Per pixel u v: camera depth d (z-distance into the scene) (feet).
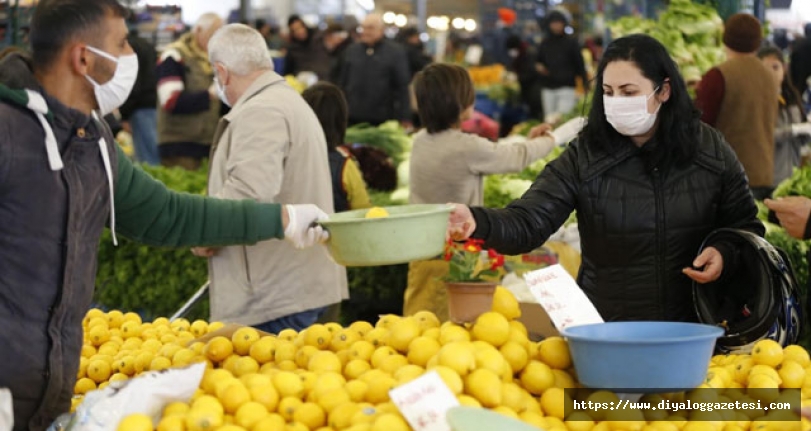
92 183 8.54
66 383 8.46
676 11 25.17
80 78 8.31
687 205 10.97
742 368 9.23
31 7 26.84
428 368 8.30
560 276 9.24
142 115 28.76
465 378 8.06
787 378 8.99
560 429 8.07
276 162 13.57
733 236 10.53
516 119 44.34
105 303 21.17
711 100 20.85
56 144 8.12
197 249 14.29
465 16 69.92
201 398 8.09
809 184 20.15
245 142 13.53
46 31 8.15
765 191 20.97
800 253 17.71
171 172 23.22
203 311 20.53
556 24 42.27
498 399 7.95
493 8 65.77
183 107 26.37
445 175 16.79
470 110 17.06
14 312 8.09
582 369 8.23
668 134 10.78
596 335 8.70
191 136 26.89
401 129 28.27
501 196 21.63
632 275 11.13
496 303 9.07
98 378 10.65
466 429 6.93
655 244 11.02
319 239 9.93
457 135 16.81
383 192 23.24
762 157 20.86
